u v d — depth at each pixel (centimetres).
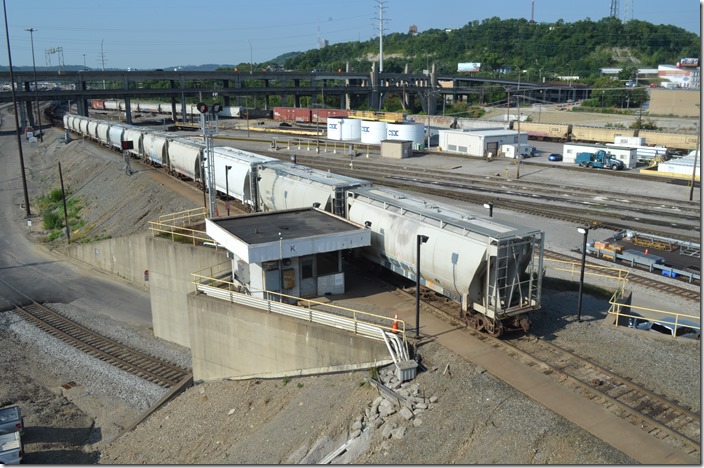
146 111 16588
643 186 5578
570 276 3072
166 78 13488
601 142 8738
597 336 2280
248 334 2586
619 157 6544
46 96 11556
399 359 2041
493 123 10675
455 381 1930
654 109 11881
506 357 2066
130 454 2391
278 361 2498
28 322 3838
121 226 5162
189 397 2708
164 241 3522
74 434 2622
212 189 3688
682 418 1717
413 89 15962
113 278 4584
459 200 4969
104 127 8138
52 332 3684
